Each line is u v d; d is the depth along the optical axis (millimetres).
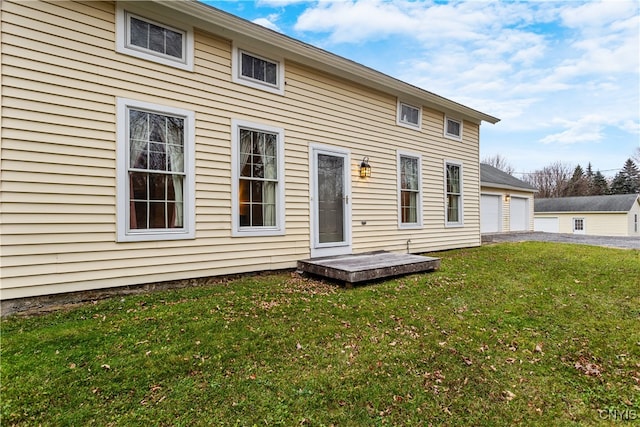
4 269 3432
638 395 2367
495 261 6746
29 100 3551
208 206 4812
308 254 5941
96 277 3949
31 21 3574
